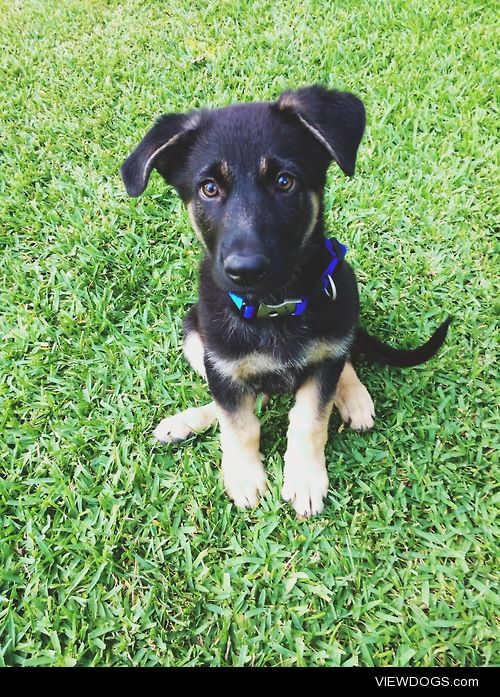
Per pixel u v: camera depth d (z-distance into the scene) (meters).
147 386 0.62
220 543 0.50
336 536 0.50
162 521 0.51
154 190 0.82
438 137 0.83
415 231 0.75
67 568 0.49
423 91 0.90
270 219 0.43
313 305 0.49
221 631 0.45
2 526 0.52
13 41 1.18
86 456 0.57
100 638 0.45
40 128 0.95
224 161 0.43
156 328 0.67
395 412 0.58
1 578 0.48
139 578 0.48
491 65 0.93
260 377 0.52
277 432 0.59
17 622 0.46
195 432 0.58
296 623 0.45
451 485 0.53
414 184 0.79
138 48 1.09
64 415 0.60
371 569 0.48
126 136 0.92
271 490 0.53
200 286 0.52
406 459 0.55
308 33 1.03
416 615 0.45
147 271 0.73
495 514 0.50
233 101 0.92
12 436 0.58
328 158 0.47
